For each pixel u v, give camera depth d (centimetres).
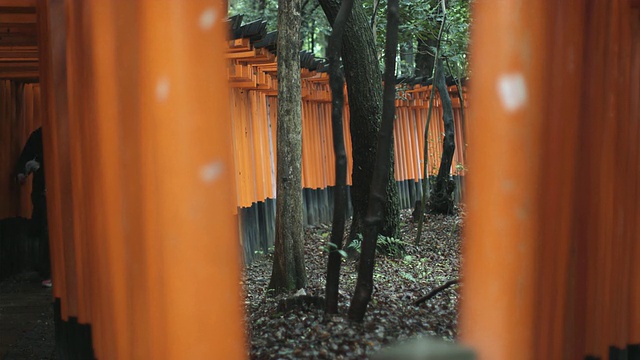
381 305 622
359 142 962
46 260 912
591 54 431
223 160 430
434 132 1914
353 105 957
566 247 424
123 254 414
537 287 430
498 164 446
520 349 437
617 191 438
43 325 723
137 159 412
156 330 411
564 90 424
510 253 443
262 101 1140
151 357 411
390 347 491
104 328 419
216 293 422
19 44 762
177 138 415
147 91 413
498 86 443
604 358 435
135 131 412
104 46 413
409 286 768
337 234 557
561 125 423
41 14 452
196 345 414
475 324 455
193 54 420
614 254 439
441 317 595
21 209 1017
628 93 443
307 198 1358
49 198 451
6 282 950
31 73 941
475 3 471
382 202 532
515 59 439
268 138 1173
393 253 975
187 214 416
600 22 431
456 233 1249
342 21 522
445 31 1277
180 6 417
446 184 1527
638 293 450
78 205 431
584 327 433
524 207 436
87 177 421
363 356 483
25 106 1032
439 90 1516
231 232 433
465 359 294
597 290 434
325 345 504
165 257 412
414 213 1454
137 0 412
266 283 846
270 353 499
